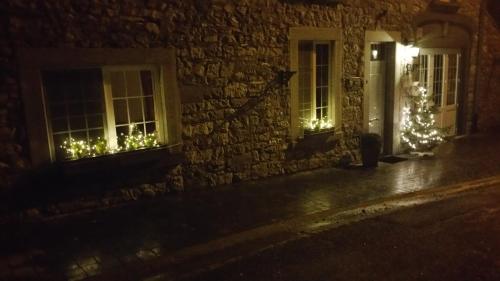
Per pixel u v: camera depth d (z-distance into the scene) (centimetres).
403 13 916
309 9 769
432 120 974
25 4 515
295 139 785
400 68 930
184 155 666
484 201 625
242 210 599
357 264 427
